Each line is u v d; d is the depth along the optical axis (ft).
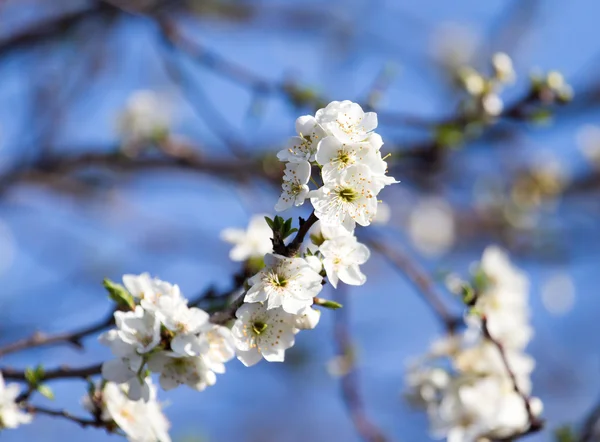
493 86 20.01
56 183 28.53
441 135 20.81
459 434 15.28
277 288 9.20
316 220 9.20
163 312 9.43
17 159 25.99
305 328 9.54
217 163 25.72
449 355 15.97
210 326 9.46
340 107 9.26
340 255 9.48
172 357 9.51
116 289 9.96
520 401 15.34
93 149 26.30
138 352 9.41
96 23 26.76
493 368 15.64
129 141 26.45
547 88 19.39
